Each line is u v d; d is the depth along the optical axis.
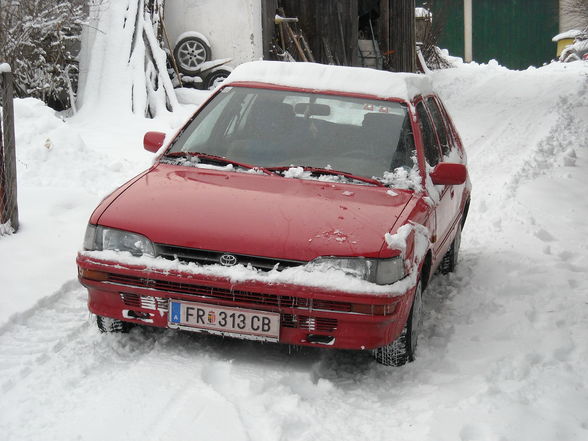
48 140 8.70
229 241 4.30
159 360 4.54
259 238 4.31
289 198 4.75
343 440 3.83
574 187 10.16
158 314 4.43
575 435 3.99
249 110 5.58
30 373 4.42
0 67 6.26
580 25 33.78
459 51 35.78
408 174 5.19
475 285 6.46
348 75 5.81
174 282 4.32
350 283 4.20
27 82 12.91
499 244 7.72
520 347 5.05
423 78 6.41
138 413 3.94
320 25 18.67
